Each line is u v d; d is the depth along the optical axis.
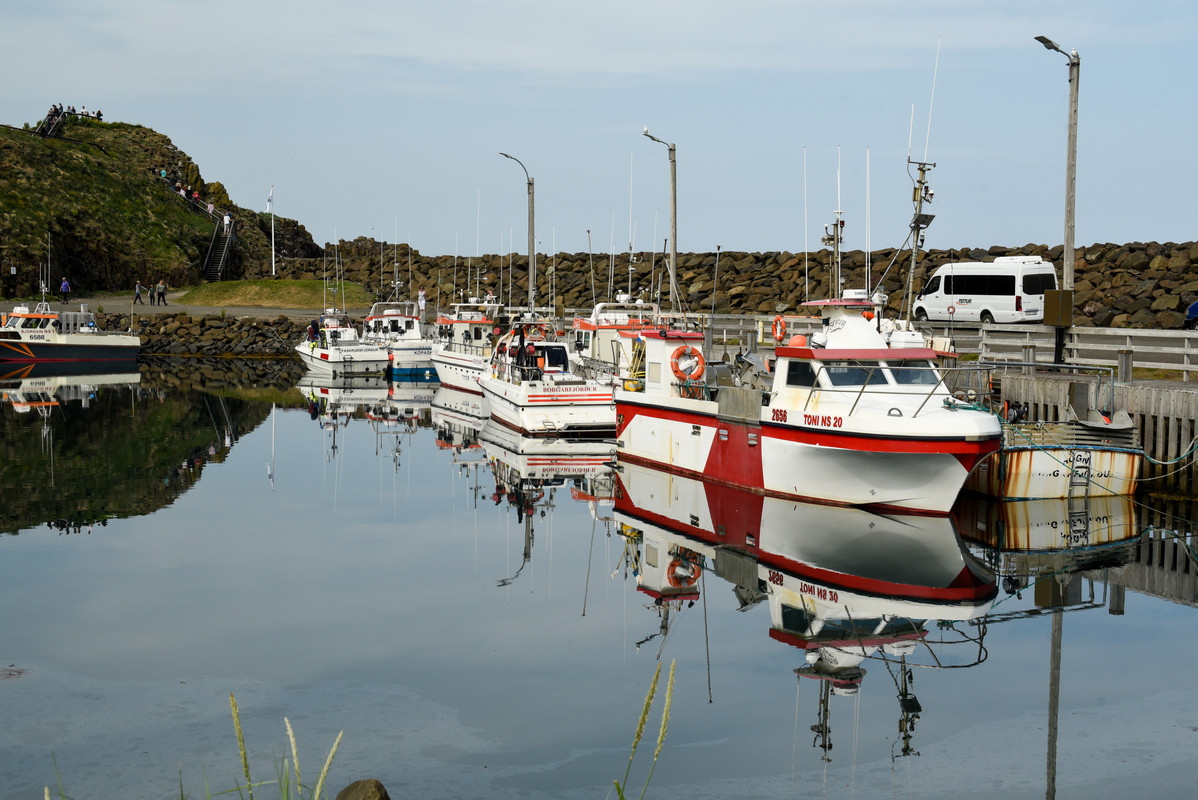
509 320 46.47
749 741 10.52
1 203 81.25
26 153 89.25
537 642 13.53
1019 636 13.48
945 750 10.27
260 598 15.53
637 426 26.20
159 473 26.38
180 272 90.19
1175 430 21.02
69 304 76.19
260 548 18.67
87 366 59.53
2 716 11.11
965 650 13.00
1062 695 11.60
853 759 10.06
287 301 79.81
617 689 11.92
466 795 9.39
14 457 28.39
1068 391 23.20
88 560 17.78
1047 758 10.02
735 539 18.50
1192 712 11.12
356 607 15.11
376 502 22.84
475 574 16.91
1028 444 21.03
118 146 106.00
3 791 9.44
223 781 9.64
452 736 10.66
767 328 40.94
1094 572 16.28
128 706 11.39
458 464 27.80
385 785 9.59
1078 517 19.75
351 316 73.62
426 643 13.52
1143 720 10.92
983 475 21.20
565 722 11.01
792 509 20.19
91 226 86.62
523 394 31.17
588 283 71.81
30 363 57.62
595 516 20.97
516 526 20.30
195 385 50.03
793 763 10.01
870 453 18.58
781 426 20.38
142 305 78.25
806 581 15.86
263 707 11.40
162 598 15.54
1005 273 40.91
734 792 9.45
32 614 14.69
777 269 65.38
